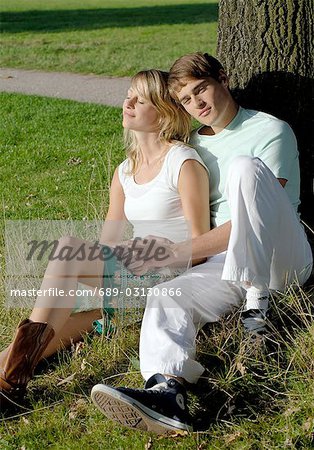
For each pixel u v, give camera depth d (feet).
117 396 17.65
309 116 25.61
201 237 21.25
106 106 55.42
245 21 25.52
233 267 19.60
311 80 25.41
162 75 22.18
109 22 119.55
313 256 24.77
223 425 18.72
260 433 18.24
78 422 19.74
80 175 39.22
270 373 19.70
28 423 19.86
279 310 21.42
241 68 25.93
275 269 21.11
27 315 23.89
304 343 20.17
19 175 40.45
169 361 18.75
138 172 22.84
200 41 92.02
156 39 95.91
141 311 22.35
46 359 22.21
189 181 21.77
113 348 21.90
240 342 20.43
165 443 18.51
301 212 26.35
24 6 156.56
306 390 18.95
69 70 74.08
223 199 22.40
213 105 21.84
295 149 22.31
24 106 56.59
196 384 19.86
